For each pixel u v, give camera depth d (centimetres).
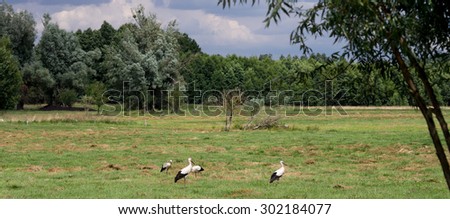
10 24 11112
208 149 3812
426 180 2434
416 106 1153
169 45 10381
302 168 2898
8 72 9481
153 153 3569
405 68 985
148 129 5941
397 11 952
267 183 2355
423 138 4544
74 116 6725
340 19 941
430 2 957
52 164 3017
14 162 3088
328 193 2117
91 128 5834
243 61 14625
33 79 11131
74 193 2095
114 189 2189
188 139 4628
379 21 938
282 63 13762
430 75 1166
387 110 10444
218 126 6531
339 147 3944
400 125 6869
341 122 7525
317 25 980
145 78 9956
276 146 4044
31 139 4503
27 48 11325
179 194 2080
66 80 11569
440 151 977
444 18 1035
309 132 5491
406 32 974
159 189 2198
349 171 2769
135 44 10312
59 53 11744
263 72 13950
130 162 3102
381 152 3628
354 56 1099
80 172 2698
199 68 13525
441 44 1067
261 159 3281
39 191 2136
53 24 11812
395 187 2262
